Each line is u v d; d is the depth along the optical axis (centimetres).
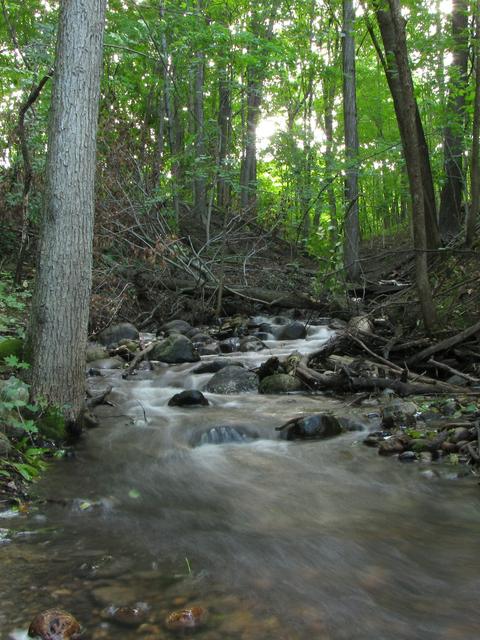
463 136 1328
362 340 813
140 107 1761
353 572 287
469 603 258
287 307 1252
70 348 505
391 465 456
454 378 678
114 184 1121
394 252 925
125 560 296
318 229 1199
